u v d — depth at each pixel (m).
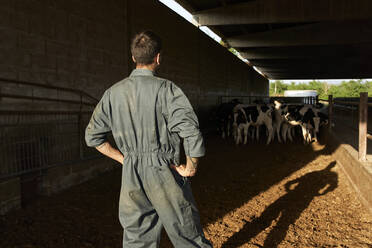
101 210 3.79
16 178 3.83
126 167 1.65
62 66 5.09
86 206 3.94
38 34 4.60
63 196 4.42
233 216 3.48
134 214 1.67
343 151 5.36
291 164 6.19
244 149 8.23
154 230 1.76
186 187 1.74
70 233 3.12
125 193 1.66
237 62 20.23
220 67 16.03
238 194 4.31
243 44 18.00
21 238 3.00
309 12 12.29
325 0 12.09
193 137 1.52
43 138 4.62
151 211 1.74
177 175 1.70
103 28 6.20
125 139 1.65
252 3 12.77
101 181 5.29
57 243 2.90
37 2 4.57
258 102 15.19
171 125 1.58
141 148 1.63
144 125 1.61
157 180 1.62
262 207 3.77
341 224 3.20
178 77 10.43
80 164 5.23
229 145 9.01
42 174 4.45
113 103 1.67
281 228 3.14
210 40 14.17
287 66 29.45
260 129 12.80
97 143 1.71
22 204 4.02
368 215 3.38
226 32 18.23
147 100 1.60
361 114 4.12
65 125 5.07
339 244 2.77
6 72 4.09
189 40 11.44
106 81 6.32
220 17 13.26
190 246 1.73
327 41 16.30
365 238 2.86
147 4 8.07
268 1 12.59
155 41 1.67
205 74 13.48
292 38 16.86
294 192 4.35
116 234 3.09
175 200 1.65
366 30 15.72
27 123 4.34
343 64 28.28
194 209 1.76
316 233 3.01
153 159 1.62
